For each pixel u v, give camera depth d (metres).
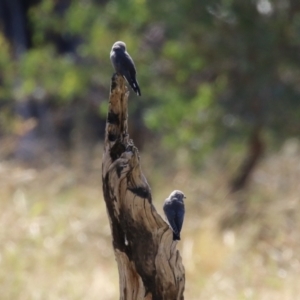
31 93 48.53
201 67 41.69
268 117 39.75
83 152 51.00
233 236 33.59
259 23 39.09
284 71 41.50
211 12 39.12
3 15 65.12
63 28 48.16
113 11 43.88
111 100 15.42
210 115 41.72
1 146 45.41
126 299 15.86
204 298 28.31
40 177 41.66
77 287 28.84
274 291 28.30
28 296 27.64
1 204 35.72
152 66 43.47
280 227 33.66
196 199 41.22
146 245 15.61
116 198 15.55
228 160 47.53
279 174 45.91
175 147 43.72
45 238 33.09
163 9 40.09
